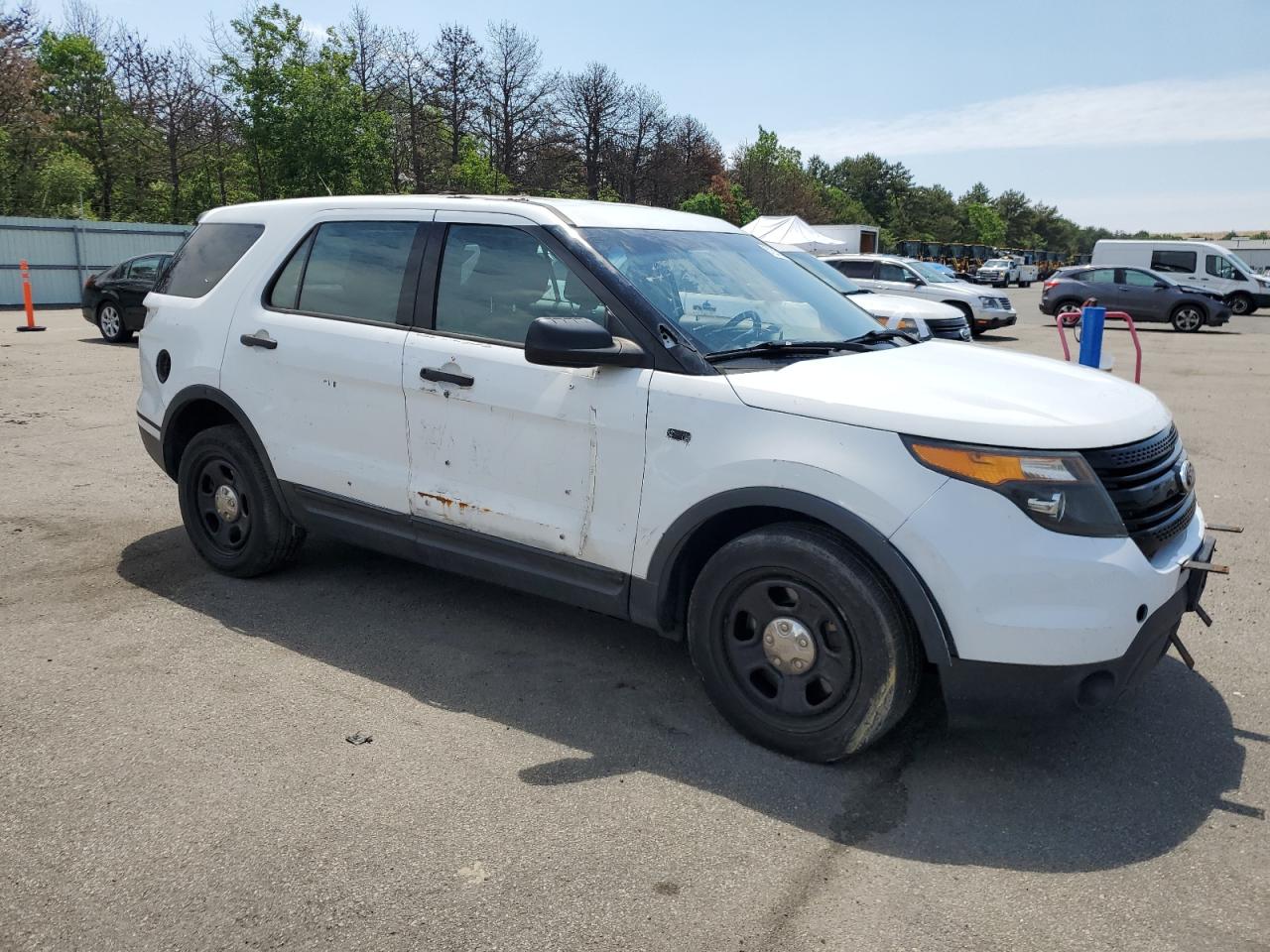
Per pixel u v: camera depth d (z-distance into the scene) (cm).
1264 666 417
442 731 350
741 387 329
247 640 425
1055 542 289
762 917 253
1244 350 1855
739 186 6906
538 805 303
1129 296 2402
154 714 357
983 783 321
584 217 388
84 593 474
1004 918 254
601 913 254
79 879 265
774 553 320
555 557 372
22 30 3753
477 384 380
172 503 634
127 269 1581
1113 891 267
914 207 12006
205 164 4422
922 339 429
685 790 313
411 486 408
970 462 293
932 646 299
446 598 478
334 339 427
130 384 1144
